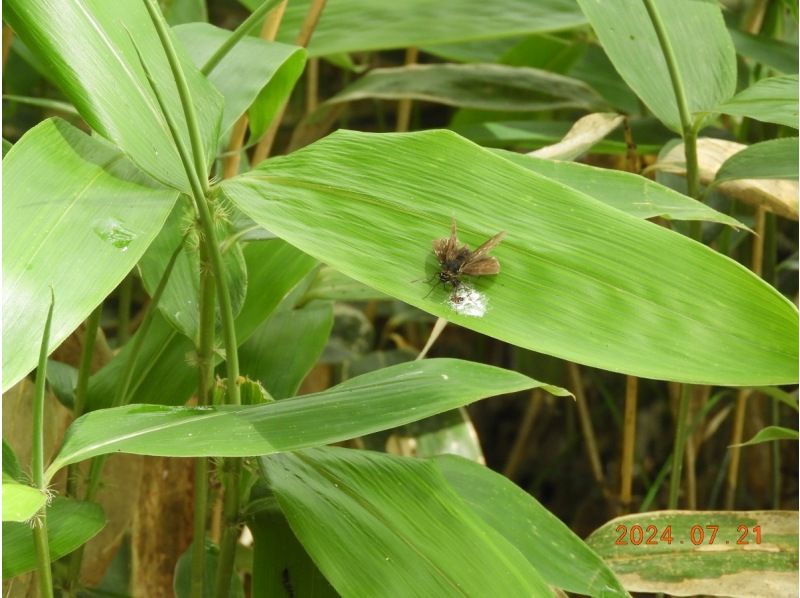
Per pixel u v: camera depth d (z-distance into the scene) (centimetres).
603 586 64
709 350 55
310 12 82
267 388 75
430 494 60
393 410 58
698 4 74
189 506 81
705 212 64
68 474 72
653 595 87
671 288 56
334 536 59
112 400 72
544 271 58
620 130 88
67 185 60
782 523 70
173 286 69
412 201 59
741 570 69
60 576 72
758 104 70
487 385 58
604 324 56
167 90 64
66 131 62
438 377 59
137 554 79
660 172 83
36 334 56
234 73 70
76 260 58
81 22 62
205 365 65
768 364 55
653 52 73
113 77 62
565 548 65
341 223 59
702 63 73
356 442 89
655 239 57
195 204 61
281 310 79
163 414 59
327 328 77
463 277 58
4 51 82
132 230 59
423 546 59
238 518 65
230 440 57
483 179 59
